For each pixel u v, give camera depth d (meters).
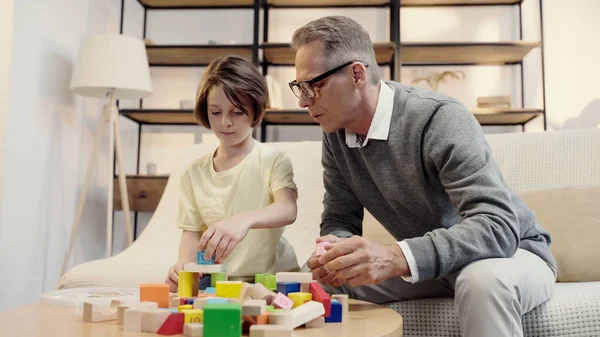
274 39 3.80
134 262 1.53
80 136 2.90
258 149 1.36
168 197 1.92
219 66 1.23
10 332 0.69
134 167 3.74
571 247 1.41
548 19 3.65
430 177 1.18
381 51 3.46
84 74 2.54
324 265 0.99
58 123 2.63
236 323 0.64
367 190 1.30
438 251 0.97
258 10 3.42
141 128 3.81
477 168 1.07
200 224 1.37
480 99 3.47
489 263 0.96
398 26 3.37
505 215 1.02
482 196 1.04
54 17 2.57
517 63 3.69
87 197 2.99
